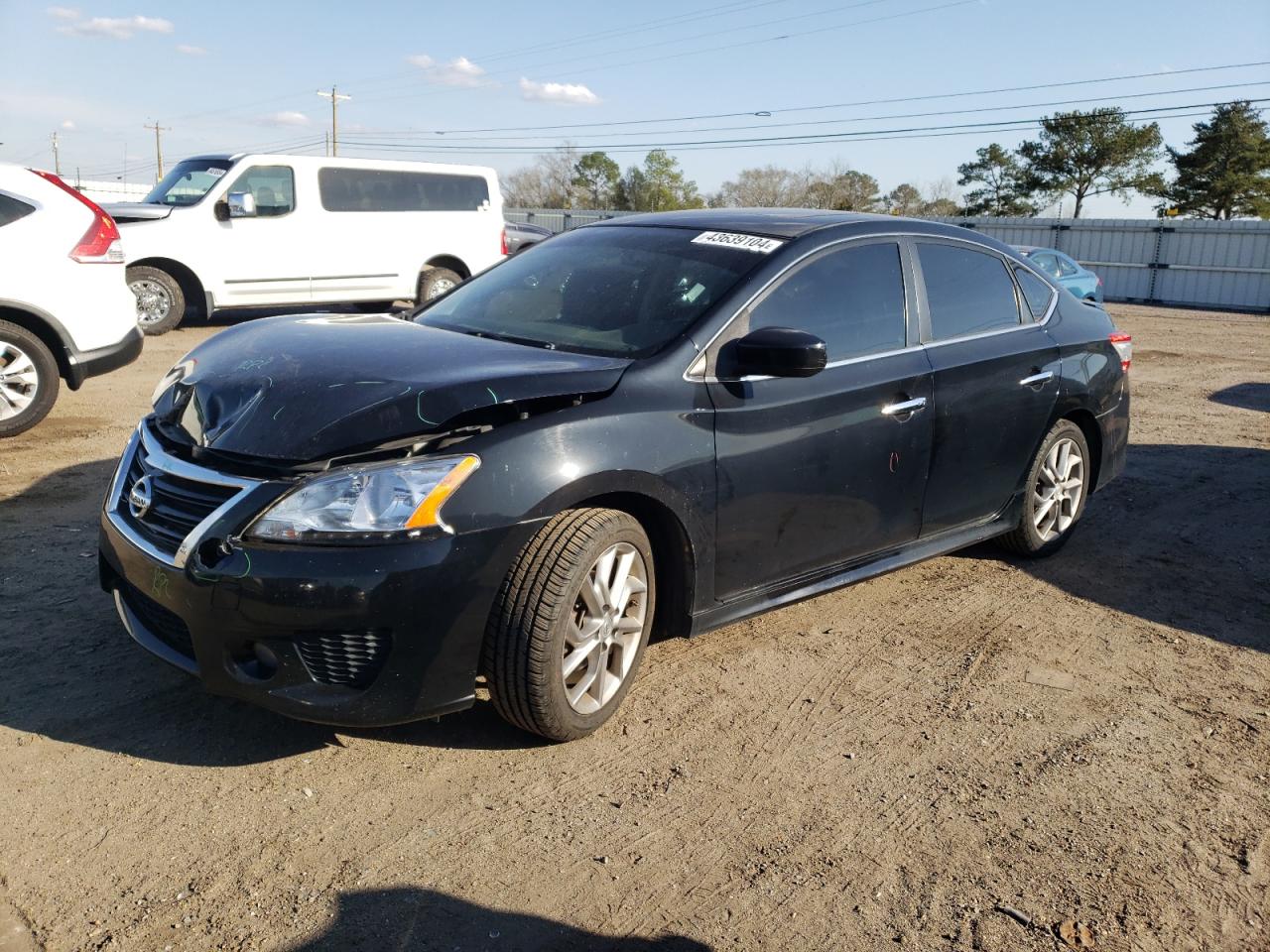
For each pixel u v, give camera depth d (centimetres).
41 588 409
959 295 444
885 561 414
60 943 224
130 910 235
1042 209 5978
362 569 266
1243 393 1145
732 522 344
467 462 280
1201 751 336
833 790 302
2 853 252
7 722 310
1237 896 262
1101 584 493
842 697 362
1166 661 407
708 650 396
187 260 1197
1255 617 459
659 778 303
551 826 277
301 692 273
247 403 299
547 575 290
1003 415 448
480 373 304
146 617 308
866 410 382
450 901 245
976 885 262
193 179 1248
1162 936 246
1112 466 540
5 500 527
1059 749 333
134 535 298
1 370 661
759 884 258
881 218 428
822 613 440
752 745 325
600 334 355
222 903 239
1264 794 311
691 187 7150
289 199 1260
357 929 233
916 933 243
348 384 297
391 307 1552
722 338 345
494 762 307
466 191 1406
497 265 446
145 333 1196
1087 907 255
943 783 309
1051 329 487
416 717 284
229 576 269
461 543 276
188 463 293
